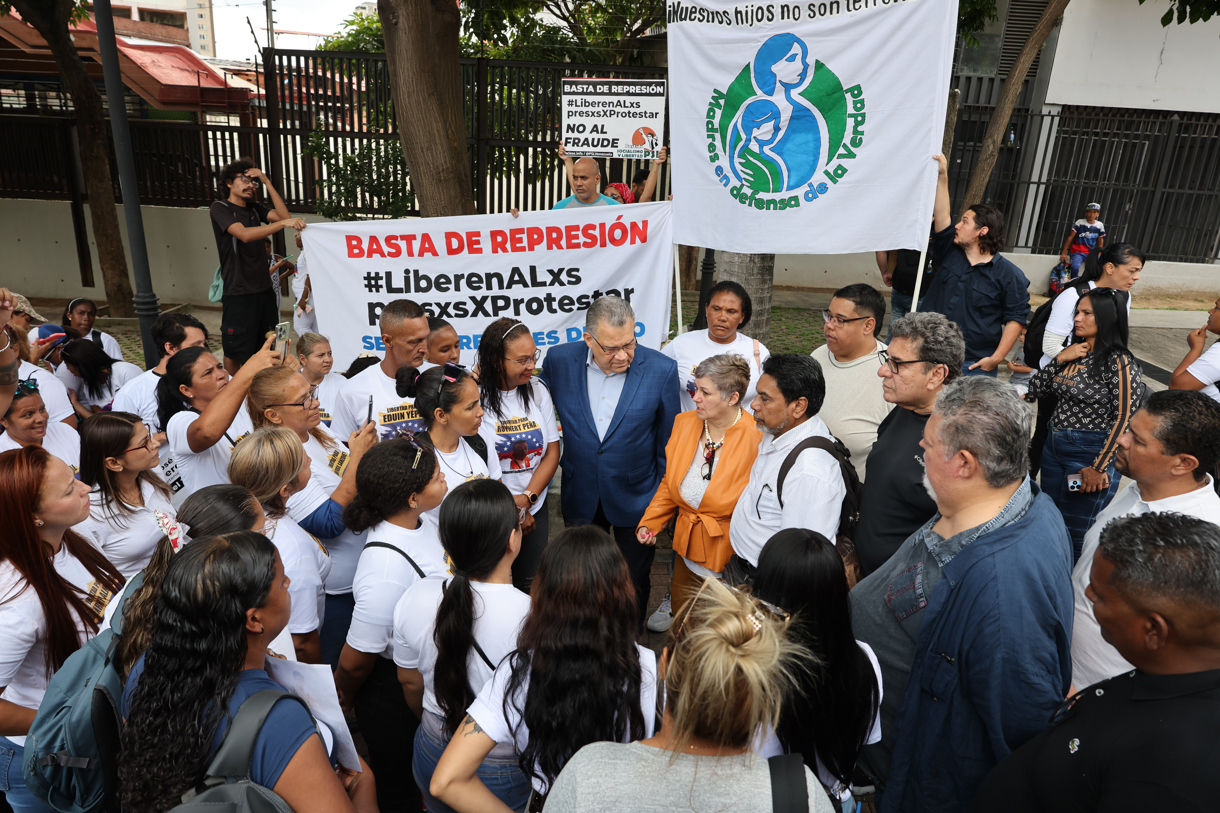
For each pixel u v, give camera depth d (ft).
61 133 37.32
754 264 17.85
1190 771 4.67
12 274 39.37
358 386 12.93
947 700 6.79
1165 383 28.68
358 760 6.64
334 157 34.99
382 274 15.08
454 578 6.97
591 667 5.91
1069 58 41.47
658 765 4.55
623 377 12.71
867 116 12.09
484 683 6.85
